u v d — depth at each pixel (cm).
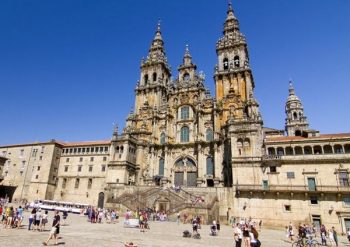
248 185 5038
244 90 6662
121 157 6606
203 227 3956
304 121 9094
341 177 4522
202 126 6775
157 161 7019
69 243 1906
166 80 8725
